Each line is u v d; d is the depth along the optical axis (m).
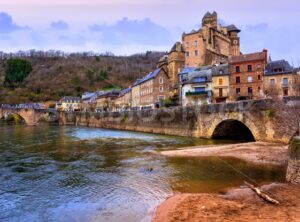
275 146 28.78
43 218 12.03
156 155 26.70
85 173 19.77
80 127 83.50
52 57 159.25
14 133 57.16
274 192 14.49
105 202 13.83
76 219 11.87
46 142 39.62
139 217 11.95
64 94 137.75
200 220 11.10
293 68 50.78
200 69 66.44
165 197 14.50
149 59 156.62
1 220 11.90
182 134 46.12
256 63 52.94
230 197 14.05
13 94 137.88
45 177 18.73
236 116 35.94
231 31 93.94
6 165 22.83
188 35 80.75
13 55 162.88
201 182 17.16
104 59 151.25
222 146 30.67
